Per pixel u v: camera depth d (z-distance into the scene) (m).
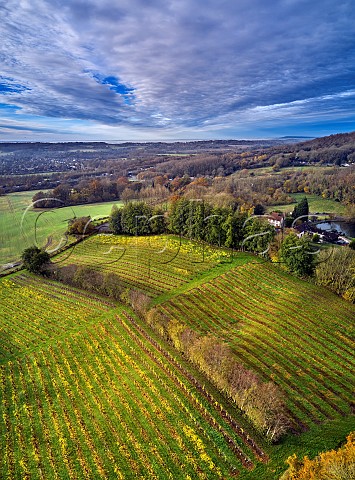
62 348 46.78
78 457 30.88
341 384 38.91
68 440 32.53
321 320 51.50
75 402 37.00
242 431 32.62
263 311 54.31
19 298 62.34
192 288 62.56
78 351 45.91
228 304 56.75
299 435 32.09
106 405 36.41
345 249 62.53
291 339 47.06
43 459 30.84
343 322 51.00
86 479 29.05
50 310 57.47
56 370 42.34
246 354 43.94
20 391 39.03
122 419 34.56
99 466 29.92
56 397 37.88
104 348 46.19
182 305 56.75
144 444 31.78
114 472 29.47
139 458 30.48
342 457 22.23
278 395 34.94
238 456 30.30
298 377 39.94
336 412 34.88
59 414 35.53
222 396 37.16
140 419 34.50
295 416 34.31
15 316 56.12
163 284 64.75
